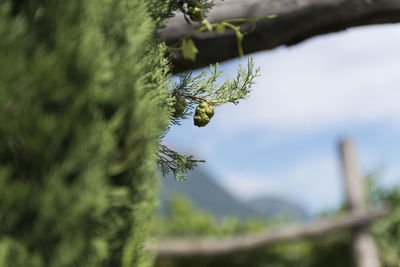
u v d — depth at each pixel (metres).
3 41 0.72
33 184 0.71
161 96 0.83
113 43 0.79
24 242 0.71
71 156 0.73
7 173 0.70
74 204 0.72
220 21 1.04
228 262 3.70
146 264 0.88
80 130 0.74
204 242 3.30
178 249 3.27
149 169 0.82
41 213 0.70
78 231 0.72
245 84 0.97
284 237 3.32
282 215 4.12
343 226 3.45
